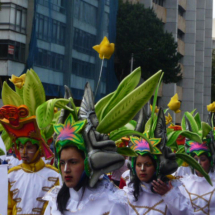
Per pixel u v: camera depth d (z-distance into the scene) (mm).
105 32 29609
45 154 6379
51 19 26984
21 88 6289
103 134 3986
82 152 3949
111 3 30016
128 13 37188
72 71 27781
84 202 4043
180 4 53156
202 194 7098
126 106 4086
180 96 54719
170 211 5648
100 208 3979
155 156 5590
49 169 6680
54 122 5891
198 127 7309
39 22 26766
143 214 5789
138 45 36094
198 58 59750
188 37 55969
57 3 27203
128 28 36219
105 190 4062
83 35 28359
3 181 4406
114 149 3957
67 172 3939
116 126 4105
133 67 37781
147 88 4059
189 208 5586
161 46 36406
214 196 7043
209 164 7121
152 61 36750
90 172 3924
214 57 67625
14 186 6605
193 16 55875
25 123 6020
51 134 6312
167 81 38562
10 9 28469
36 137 6227
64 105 4023
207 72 63469
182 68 55875
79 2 27828
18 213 6559
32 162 6566
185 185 7230
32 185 6566
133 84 4316
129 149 4430
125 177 6891
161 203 5777
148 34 36719
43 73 26922
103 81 28859
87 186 4059
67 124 4004
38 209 6555
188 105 55875
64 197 4172
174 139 5926
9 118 5945
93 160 3883
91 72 28516
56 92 27266
